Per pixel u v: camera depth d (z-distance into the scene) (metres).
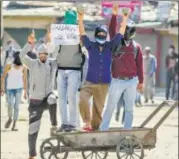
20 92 27.62
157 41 56.69
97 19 47.09
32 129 19.34
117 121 30.55
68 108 19.89
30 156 19.44
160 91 52.50
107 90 18.34
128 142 17.59
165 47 56.88
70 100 18.23
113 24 18.64
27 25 55.66
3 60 34.66
